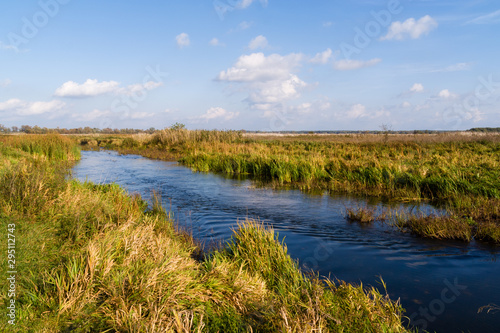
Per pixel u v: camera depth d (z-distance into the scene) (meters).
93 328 3.28
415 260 5.96
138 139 37.25
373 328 3.69
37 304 3.49
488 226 7.21
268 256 5.44
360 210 8.84
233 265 5.05
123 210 7.19
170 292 3.86
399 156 17.81
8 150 14.39
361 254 6.25
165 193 12.05
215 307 3.96
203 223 8.23
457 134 34.84
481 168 12.70
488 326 3.94
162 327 3.26
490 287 4.93
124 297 3.69
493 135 30.97
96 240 4.91
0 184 5.92
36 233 4.87
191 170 18.70
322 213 9.27
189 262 4.95
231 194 11.96
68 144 23.81
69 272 3.82
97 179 14.31
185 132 31.62
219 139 30.28
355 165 14.45
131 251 4.65
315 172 14.50
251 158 18.70
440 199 10.56
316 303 3.85
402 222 7.94
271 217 8.85
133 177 15.72
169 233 6.73
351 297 4.23
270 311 3.79
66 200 6.18
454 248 6.54
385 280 5.18
